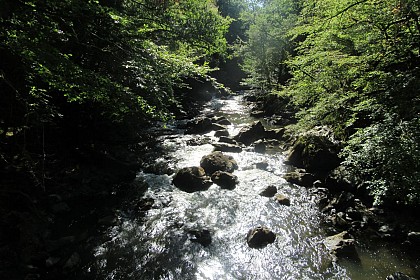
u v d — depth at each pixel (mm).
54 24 5590
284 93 20594
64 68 5082
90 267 8031
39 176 10836
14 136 10484
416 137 6715
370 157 7652
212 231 9820
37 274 7340
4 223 8328
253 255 8648
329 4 10586
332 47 12805
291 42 29047
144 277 7785
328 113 11336
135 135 19156
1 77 6211
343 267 8039
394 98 7414
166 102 9281
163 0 6902
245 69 38156
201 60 29266
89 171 13055
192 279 7742
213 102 35500
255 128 20453
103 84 5949
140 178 13695
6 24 4801
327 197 11742
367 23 9656
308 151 14742
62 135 13797
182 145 18625
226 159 15242
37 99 8547
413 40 8406
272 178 13867
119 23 6371
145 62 6918
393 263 8141
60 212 10227
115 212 10711
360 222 9828
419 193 6469
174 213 10836
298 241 9242
